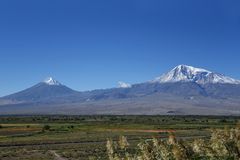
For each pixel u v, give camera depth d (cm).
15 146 8894
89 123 18325
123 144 1903
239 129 1560
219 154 1518
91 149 7706
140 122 18875
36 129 13950
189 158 1509
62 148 8206
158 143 1628
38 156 7019
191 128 13575
